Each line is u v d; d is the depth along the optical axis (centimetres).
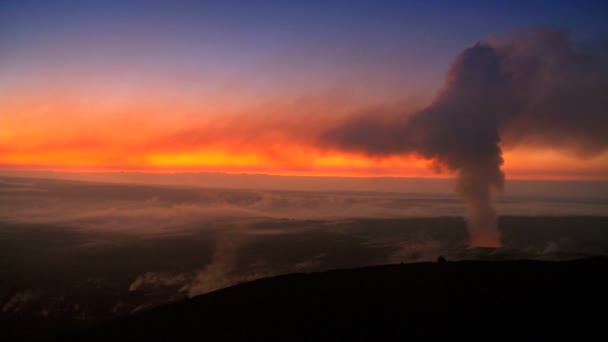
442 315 1194
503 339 1030
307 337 1131
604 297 1226
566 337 1016
